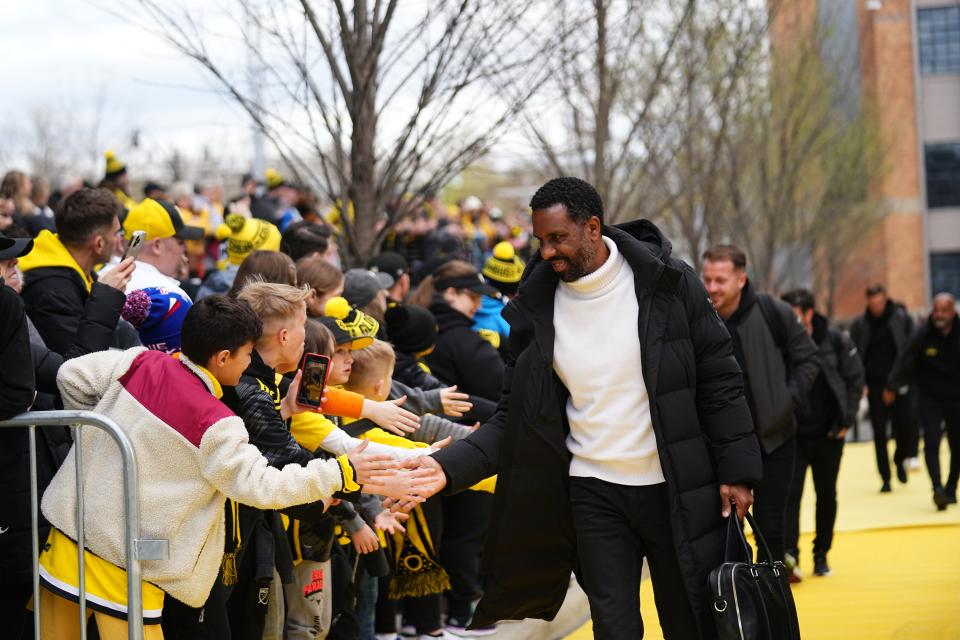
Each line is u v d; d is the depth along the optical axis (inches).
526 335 179.2
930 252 1601.9
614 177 465.1
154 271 214.8
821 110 774.5
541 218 170.2
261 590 179.3
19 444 164.1
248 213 385.1
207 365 160.4
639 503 173.3
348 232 287.1
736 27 531.8
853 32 923.4
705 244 737.0
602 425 172.9
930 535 398.9
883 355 500.7
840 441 343.0
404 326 242.8
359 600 231.0
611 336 172.2
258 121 276.1
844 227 1090.7
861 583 328.2
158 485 156.3
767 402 277.6
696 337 175.0
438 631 242.7
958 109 1577.3
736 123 643.5
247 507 172.1
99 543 156.9
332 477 161.6
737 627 164.9
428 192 295.0
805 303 337.4
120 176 393.4
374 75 278.2
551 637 265.6
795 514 334.6
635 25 397.1
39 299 194.2
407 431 199.3
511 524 178.1
